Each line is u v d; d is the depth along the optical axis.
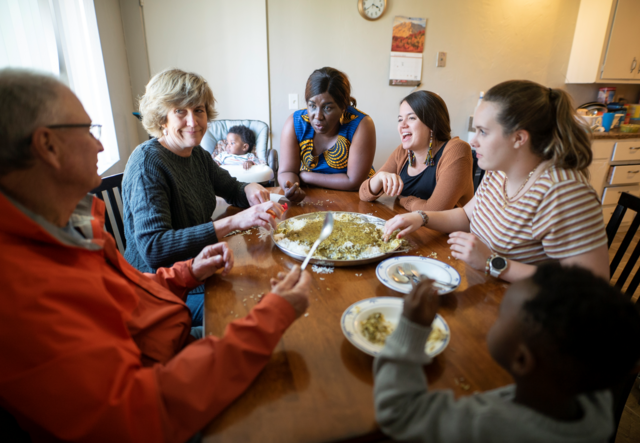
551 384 0.45
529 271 0.88
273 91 3.37
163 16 2.99
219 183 1.57
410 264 0.98
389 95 3.55
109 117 2.41
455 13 3.40
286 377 0.62
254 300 0.84
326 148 2.01
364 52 3.37
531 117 0.88
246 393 0.58
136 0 2.88
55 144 0.57
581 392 0.45
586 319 0.41
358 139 1.91
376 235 1.17
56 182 0.61
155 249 1.06
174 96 1.17
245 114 3.40
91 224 0.74
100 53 2.31
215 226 1.11
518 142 0.92
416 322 0.53
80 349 0.49
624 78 3.53
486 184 1.15
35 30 1.51
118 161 2.41
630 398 1.51
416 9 3.32
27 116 0.54
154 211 1.10
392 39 3.37
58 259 0.60
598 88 3.86
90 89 2.17
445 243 1.17
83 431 0.47
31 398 0.46
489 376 0.62
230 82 3.28
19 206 0.57
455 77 3.61
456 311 0.80
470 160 1.54
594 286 0.44
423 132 1.57
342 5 3.20
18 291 0.49
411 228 1.16
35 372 0.46
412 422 0.49
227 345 0.58
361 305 0.77
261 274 0.96
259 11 3.11
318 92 1.71
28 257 0.54
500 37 3.54
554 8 3.53
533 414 0.46
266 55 3.24
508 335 0.48
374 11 3.24
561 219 0.87
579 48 3.60
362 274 0.96
